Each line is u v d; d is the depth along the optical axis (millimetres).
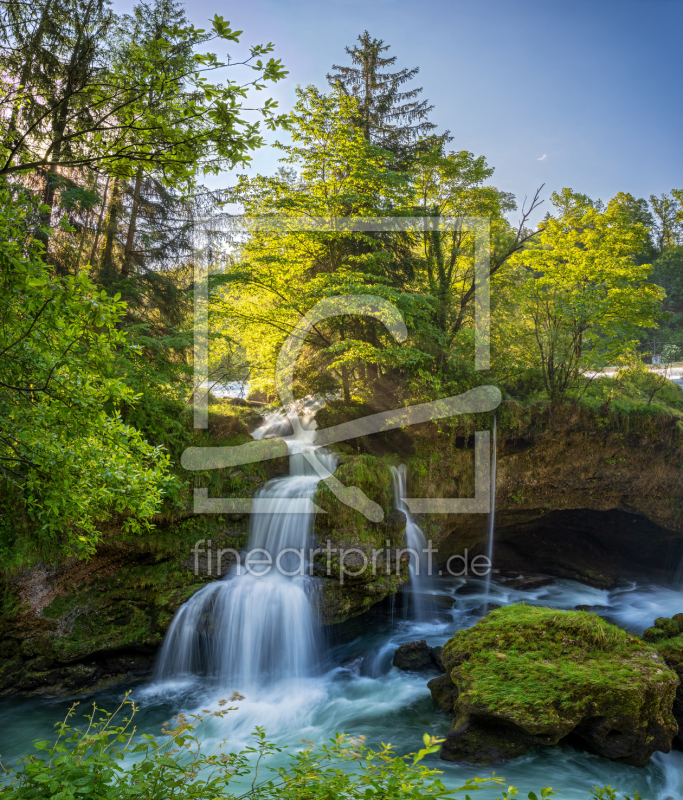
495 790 6094
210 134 4504
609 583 14859
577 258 14039
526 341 14922
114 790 2898
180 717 3928
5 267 3811
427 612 12508
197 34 4188
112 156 4516
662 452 14781
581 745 6852
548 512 14898
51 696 8836
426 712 8195
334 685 9312
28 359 4449
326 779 3324
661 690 6758
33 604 8953
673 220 52000
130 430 5703
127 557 9891
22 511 8984
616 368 17188
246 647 9656
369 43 17484
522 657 7461
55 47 9477
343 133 12898
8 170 4250
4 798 2898
